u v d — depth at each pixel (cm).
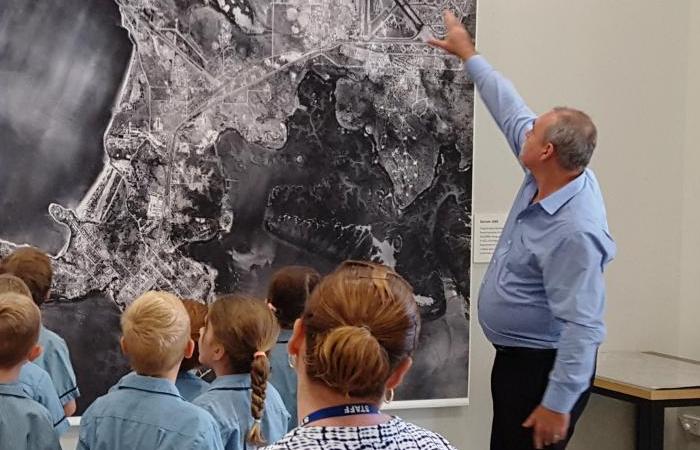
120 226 301
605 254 247
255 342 206
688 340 381
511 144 282
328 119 324
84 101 296
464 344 344
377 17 328
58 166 294
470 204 342
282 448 115
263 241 318
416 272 336
